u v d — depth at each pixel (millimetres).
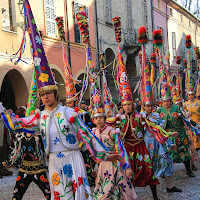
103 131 4504
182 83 33875
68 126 3389
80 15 6895
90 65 6727
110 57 20438
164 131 4805
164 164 5449
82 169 3396
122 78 5410
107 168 4480
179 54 33969
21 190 4312
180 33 34656
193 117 8820
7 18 12438
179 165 8102
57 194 3324
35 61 3518
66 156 3373
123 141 4855
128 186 4457
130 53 22031
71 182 3348
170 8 32188
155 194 4879
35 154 4250
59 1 15930
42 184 4270
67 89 7047
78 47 17016
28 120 3467
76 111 3395
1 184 7086
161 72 6770
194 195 5246
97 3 18984
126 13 22469
